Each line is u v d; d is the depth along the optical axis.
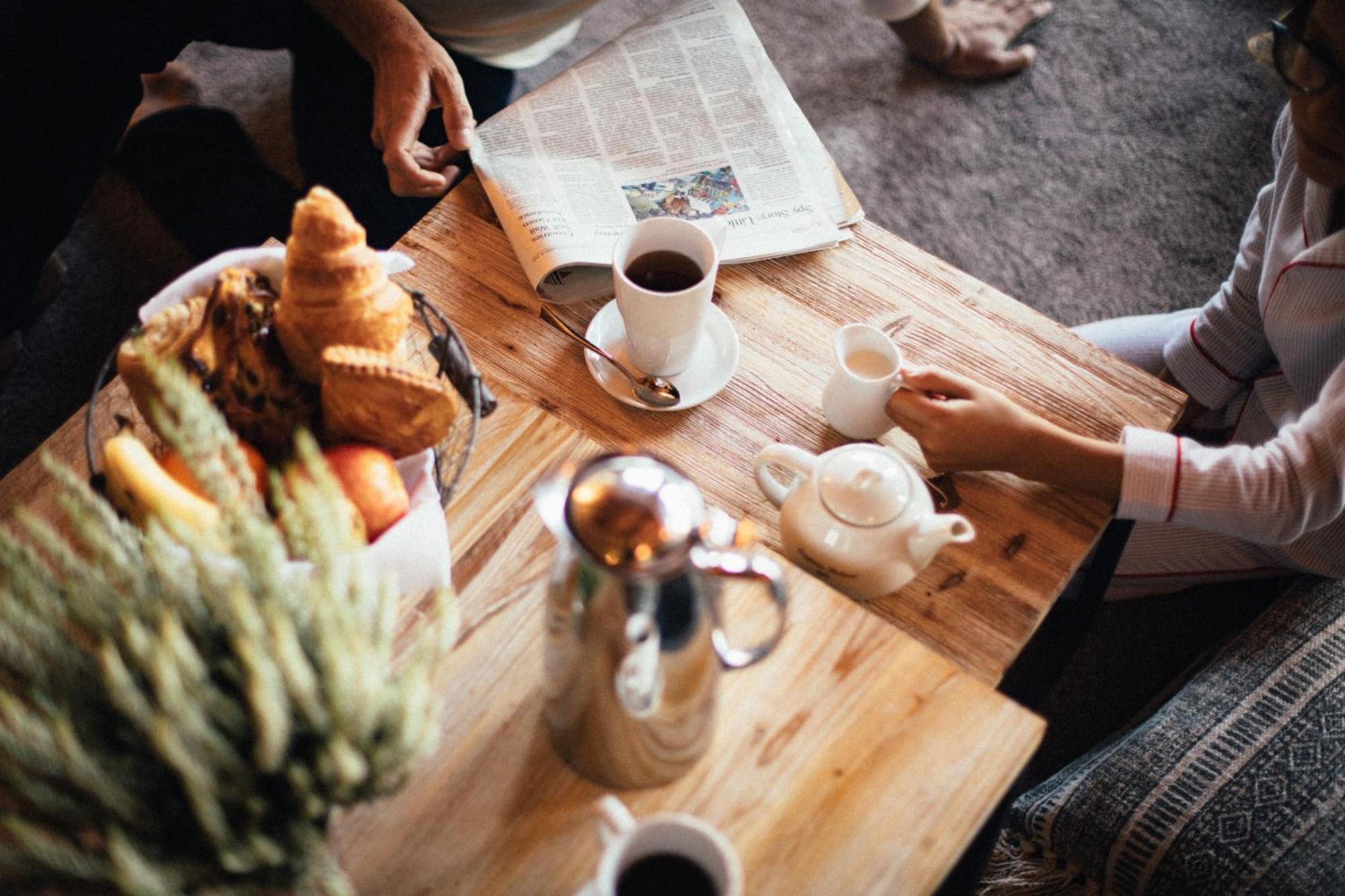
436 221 0.98
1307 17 0.85
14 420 1.59
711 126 1.05
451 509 0.76
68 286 1.71
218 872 0.45
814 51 2.09
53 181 1.35
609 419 0.88
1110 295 1.80
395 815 0.62
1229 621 1.22
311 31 1.40
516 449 0.79
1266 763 0.90
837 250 0.99
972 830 0.63
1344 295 0.98
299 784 0.44
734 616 0.70
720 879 0.50
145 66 1.36
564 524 0.53
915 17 1.92
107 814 0.44
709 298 0.84
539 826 0.62
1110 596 1.25
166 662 0.41
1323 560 1.08
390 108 1.14
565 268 0.97
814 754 0.65
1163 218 1.90
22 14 1.21
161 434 0.66
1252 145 1.99
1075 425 0.90
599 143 1.03
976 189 1.92
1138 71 2.09
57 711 0.45
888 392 0.84
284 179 1.75
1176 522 0.88
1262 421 1.18
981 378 0.92
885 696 0.67
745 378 0.91
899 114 2.01
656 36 1.12
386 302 0.65
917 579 0.80
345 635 0.46
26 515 0.48
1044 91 2.05
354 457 0.62
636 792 0.64
